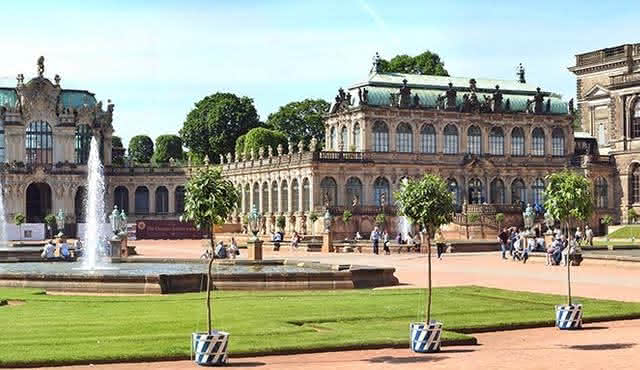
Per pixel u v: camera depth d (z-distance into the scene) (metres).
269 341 41.28
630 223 179.88
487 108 189.12
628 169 185.75
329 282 67.62
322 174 173.50
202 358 36.94
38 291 64.25
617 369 35.28
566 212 53.06
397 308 53.62
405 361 37.56
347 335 43.19
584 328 47.41
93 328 45.09
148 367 36.44
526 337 44.34
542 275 82.81
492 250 131.50
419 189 43.09
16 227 184.12
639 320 50.50
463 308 53.94
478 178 187.25
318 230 169.88
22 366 36.19
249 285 66.12
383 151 180.50
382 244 134.25
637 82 183.00
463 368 35.81
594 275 82.94
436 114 184.62
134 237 188.88
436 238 144.88
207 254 101.12
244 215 198.75
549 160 193.25
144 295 62.66
